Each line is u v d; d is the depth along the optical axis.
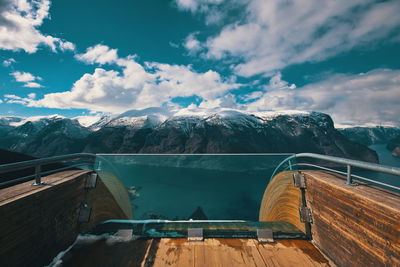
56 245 2.40
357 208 2.08
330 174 3.17
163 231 3.00
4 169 1.77
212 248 2.64
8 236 1.73
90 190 3.48
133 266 2.27
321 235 2.68
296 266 2.29
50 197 2.33
